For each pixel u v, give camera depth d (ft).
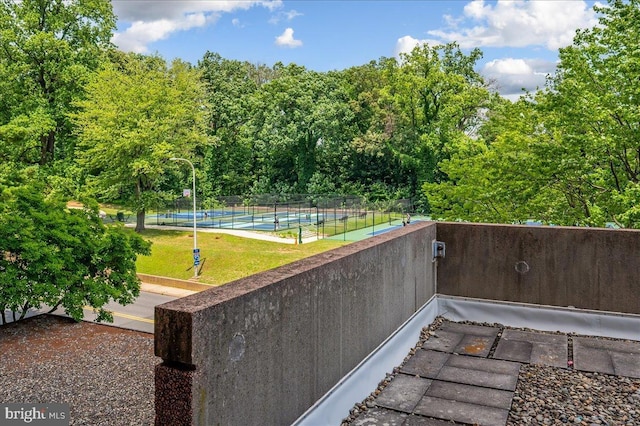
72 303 31.60
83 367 24.27
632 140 35.06
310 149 166.50
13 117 76.28
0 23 77.20
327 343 9.70
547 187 42.70
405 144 146.72
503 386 12.22
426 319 16.63
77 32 86.33
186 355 5.96
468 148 58.08
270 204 157.79
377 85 170.81
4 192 34.40
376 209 136.56
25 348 27.40
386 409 11.08
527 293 16.72
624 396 11.58
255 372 7.27
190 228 107.04
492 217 49.80
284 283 8.06
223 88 174.29
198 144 122.01
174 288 66.13
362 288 11.42
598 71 40.47
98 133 86.02
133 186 102.89
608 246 15.66
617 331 15.57
